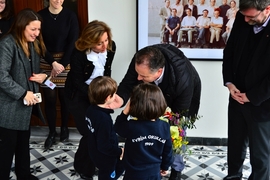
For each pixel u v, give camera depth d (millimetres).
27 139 2785
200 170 3100
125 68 3414
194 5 3109
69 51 3295
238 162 2820
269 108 2400
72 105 2822
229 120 2736
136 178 2121
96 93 2283
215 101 3406
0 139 2578
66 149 3488
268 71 2299
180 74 2291
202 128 3502
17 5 3514
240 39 2414
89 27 2576
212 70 3309
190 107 2756
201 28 3164
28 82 2578
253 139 2525
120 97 2477
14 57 2473
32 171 3105
